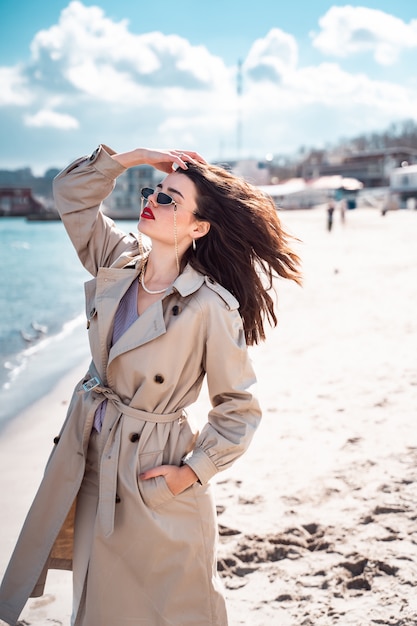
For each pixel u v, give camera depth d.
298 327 10.55
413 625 2.78
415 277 16.50
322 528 3.66
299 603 3.01
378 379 6.86
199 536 2.27
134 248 2.51
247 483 4.36
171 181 2.35
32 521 2.32
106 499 2.19
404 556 3.31
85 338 12.16
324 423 5.53
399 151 112.25
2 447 5.47
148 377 2.21
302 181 113.31
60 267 29.78
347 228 45.94
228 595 3.10
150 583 2.21
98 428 2.30
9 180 125.94
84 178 2.47
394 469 4.43
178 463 2.29
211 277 2.39
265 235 2.44
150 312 2.22
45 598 3.16
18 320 14.80
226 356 2.24
